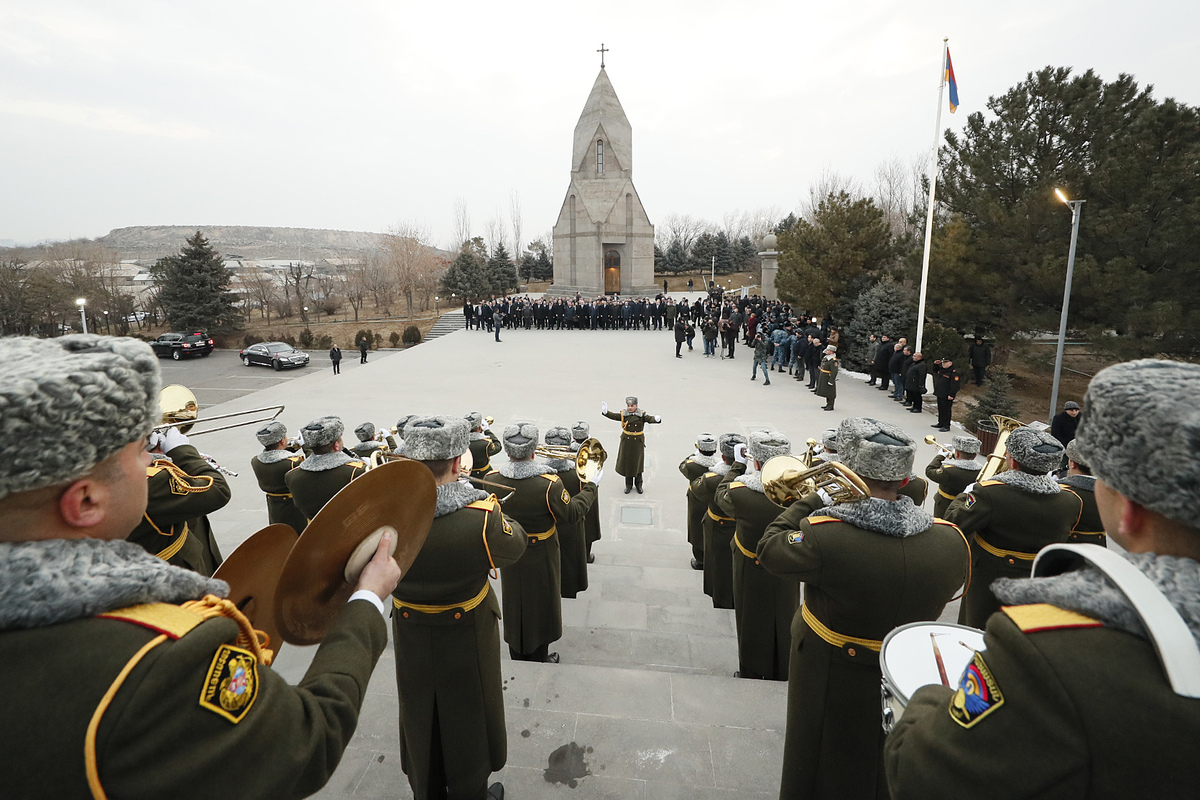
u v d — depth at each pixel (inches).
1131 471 38.2
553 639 195.9
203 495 151.3
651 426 574.6
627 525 356.8
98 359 37.3
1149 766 35.1
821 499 110.6
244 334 1788.9
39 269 1849.2
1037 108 741.3
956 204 820.0
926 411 628.7
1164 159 649.0
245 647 46.1
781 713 149.9
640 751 135.5
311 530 56.4
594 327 1405.0
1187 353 652.7
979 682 43.9
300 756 43.9
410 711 121.6
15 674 33.9
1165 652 35.5
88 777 33.5
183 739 36.5
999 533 162.9
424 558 113.0
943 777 44.7
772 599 176.1
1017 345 751.1
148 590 39.1
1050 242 694.5
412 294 2406.5
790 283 1024.2
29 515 37.4
